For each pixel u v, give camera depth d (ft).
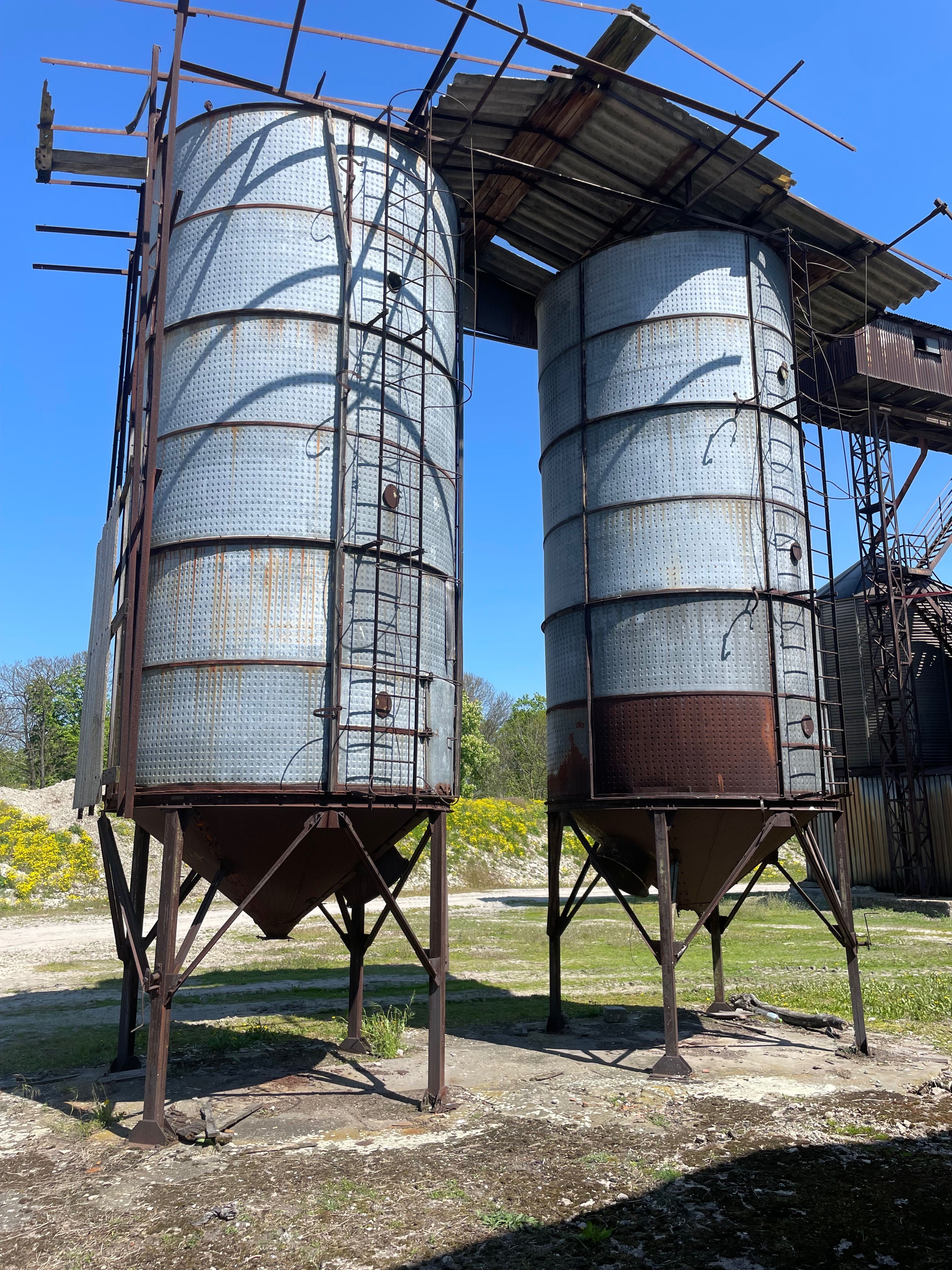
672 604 40.29
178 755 31.32
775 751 38.93
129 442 37.81
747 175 44.91
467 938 80.38
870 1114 29.58
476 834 155.43
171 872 29.53
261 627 31.83
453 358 40.16
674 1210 22.24
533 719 267.59
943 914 97.71
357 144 36.14
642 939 78.33
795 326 48.42
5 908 100.99
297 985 57.21
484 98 38.55
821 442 45.24
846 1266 19.42
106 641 34.58
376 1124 28.91
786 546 41.65
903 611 116.37
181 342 34.60
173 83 31.68
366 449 34.27
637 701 40.04
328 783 31.07
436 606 36.60
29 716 232.73
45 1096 32.58
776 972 59.06
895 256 51.06
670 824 38.73
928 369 94.12
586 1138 27.30
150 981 28.68
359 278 35.12
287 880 33.37
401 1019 45.27
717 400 41.70
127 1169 25.21
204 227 35.01
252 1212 22.17
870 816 118.21
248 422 33.14
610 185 46.96
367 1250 20.17
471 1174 24.48
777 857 44.52
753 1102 30.81
